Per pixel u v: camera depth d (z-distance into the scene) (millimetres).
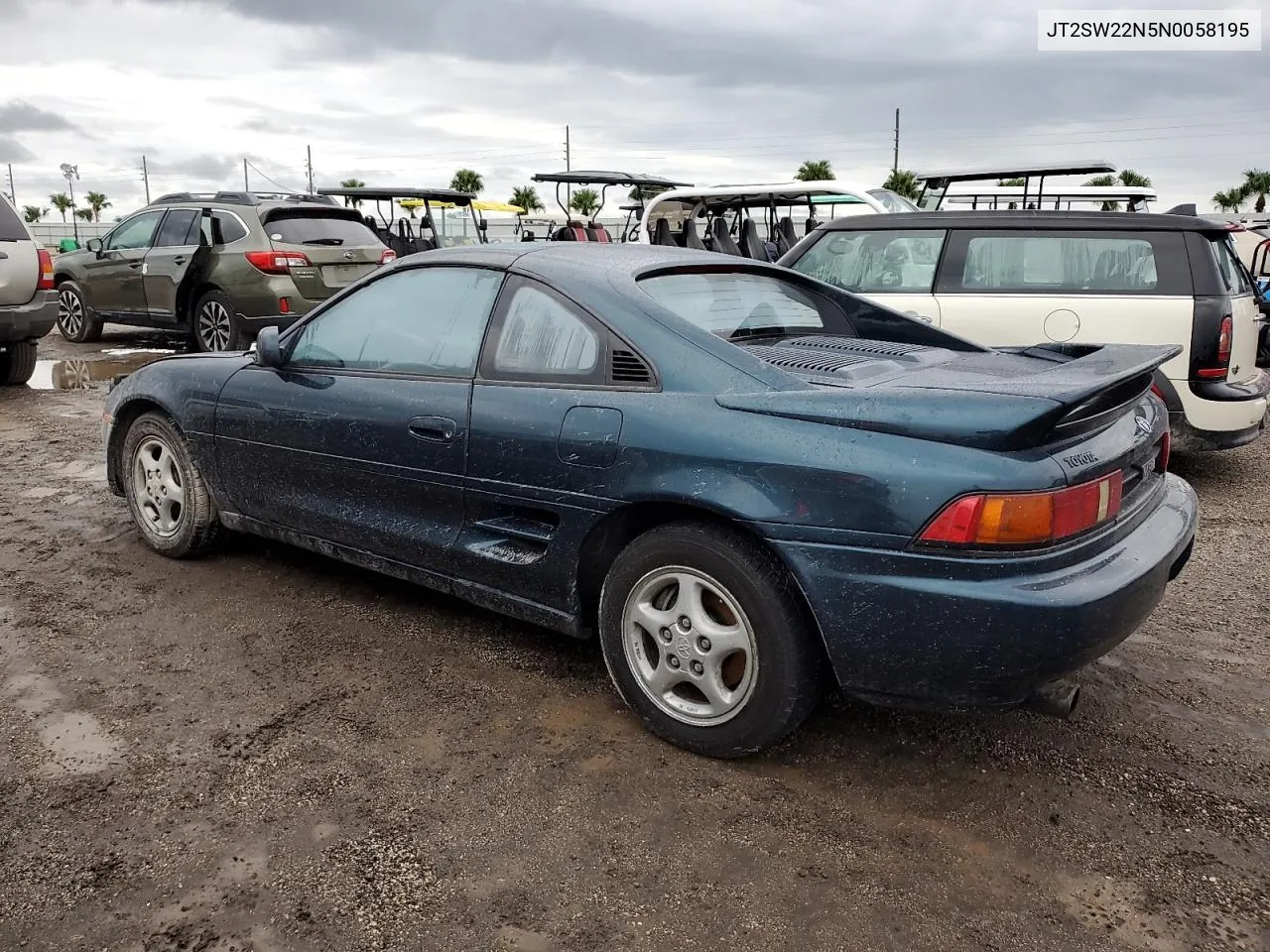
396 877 2307
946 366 3123
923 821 2562
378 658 3475
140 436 4410
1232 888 2326
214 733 2949
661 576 2795
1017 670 2375
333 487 3658
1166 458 3283
